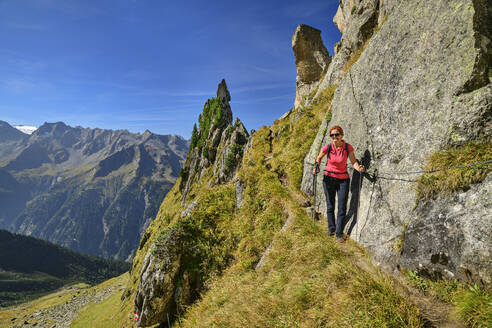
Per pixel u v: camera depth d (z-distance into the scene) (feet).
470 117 13.78
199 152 209.56
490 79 13.70
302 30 90.99
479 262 11.16
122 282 308.60
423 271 13.79
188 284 31.76
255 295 20.12
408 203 16.07
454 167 13.41
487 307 10.11
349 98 26.73
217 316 20.72
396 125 18.92
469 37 14.46
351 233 21.39
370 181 20.58
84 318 177.37
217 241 34.24
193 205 41.42
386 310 12.41
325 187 23.25
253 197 38.11
